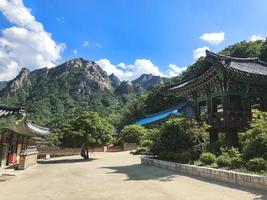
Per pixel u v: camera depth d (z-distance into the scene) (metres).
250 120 19.22
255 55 59.47
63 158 37.88
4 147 26.28
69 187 13.08
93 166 24.34
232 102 20.44
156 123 51.03
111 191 11.54
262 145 13.37
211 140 20.81
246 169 12.30
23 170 22.11
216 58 21.53
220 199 9.24
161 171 17.58
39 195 11.25
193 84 21.84
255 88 20.70
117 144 54.66
